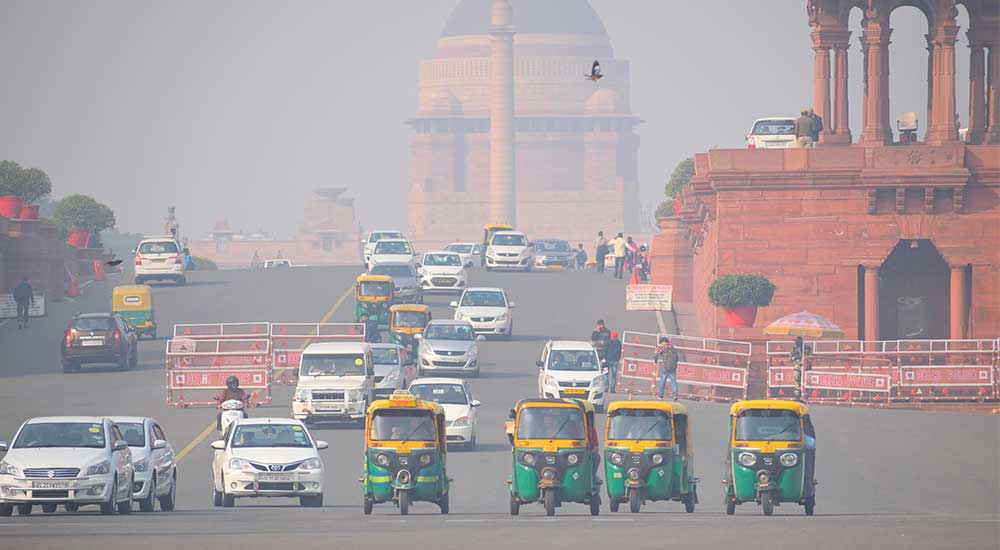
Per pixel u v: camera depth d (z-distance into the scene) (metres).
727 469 101.69
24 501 93.88
